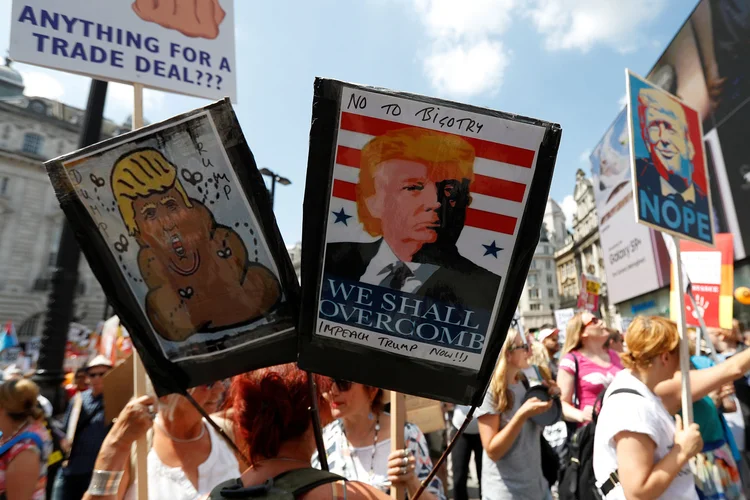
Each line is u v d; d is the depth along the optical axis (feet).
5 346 32.19
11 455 8.04
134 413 5.37
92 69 6.91
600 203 72.28
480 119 4.27
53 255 110.52
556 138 4.24
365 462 6.92
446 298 4.44
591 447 8.79
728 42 41.57
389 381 4.48
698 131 9.79
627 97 8.59
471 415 4.44
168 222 4.69
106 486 5.11
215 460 6.44
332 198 4.39
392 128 4.30
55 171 4.54
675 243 8.41
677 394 7.01
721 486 8.39
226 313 4.77
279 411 4.14
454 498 13.88
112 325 11.75
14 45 6.47
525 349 10.14
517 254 4.36
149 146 4.60
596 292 40.45
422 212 4.38
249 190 4.64
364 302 4.47
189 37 7.78
